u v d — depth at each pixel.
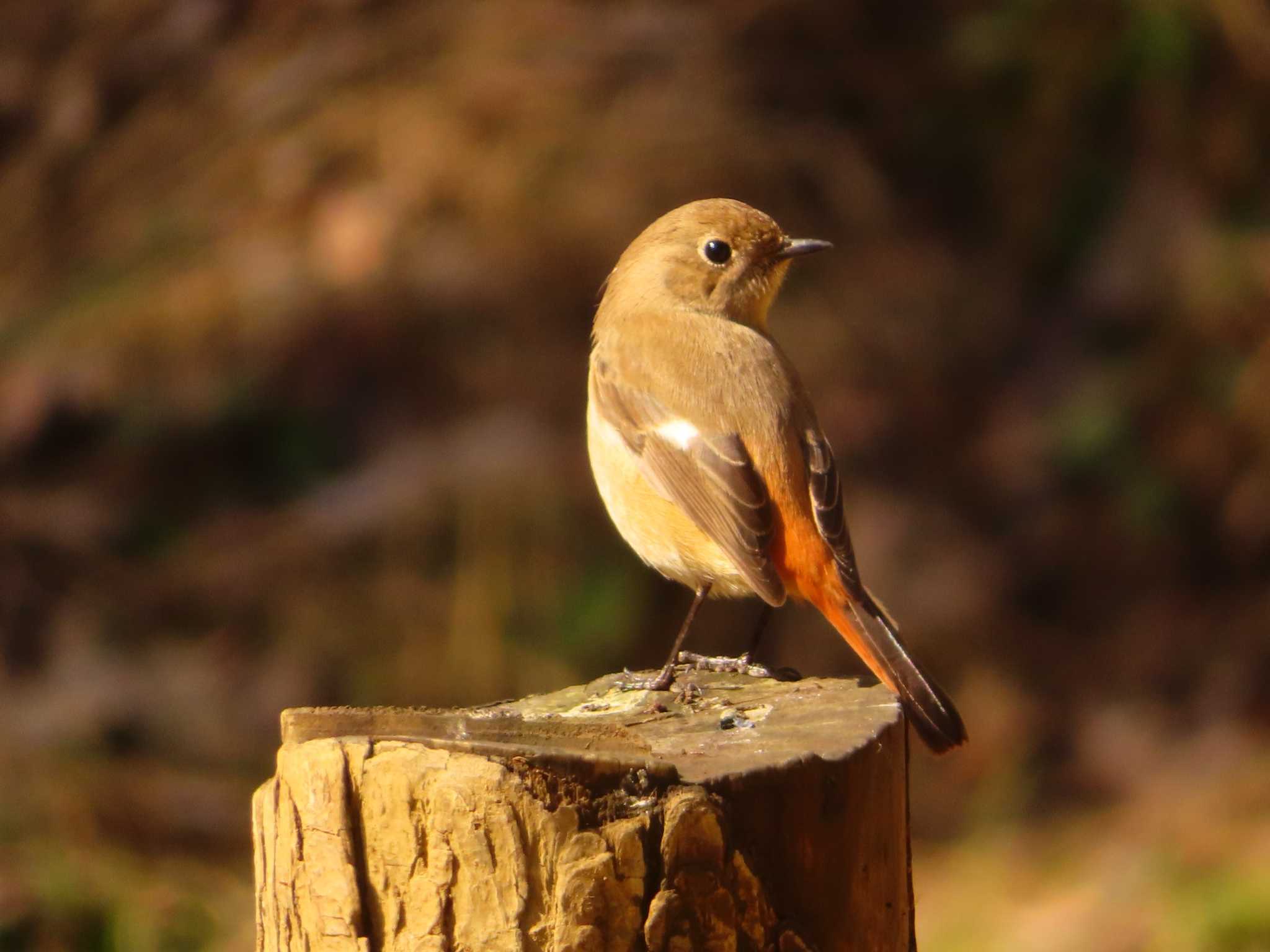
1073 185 15.09
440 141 12.93
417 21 13.73
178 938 10.09
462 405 13.26
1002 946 10.36
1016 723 13.51
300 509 13.26
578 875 4.17
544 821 4.19
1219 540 14.68
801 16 14.36
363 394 13.42
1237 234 14.65
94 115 14.04
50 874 10.20
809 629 13.20
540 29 13.55
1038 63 14.80
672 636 12.97
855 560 6.64
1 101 14.32
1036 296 15.19
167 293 12.90
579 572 12.74
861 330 13.82
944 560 14.12
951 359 14.59
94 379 12.99
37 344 13.11
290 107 13.45
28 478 13.53
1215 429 14.47
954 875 11.54
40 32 14.59
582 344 13.14
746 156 13.24
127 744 12.21
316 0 14.05
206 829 11.37
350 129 13.15
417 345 13.28
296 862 4.36
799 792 4.51
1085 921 10.45
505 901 4.20
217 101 13.80
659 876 4.24
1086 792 13.03
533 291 12.92
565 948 4.18
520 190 12.70
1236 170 14.76
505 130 13.01
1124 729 13.48
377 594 12.72
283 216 13.01
